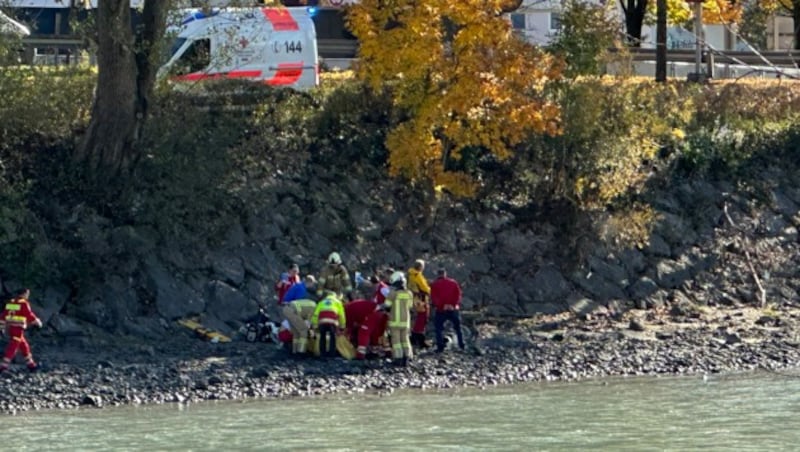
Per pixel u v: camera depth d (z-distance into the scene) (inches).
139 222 4781.0
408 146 5093.5
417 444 3191.4
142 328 4466.0
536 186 5428.2
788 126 6318.9
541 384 3971.5
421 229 5226.4
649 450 3157.0
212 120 5211.6
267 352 4269.2
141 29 4968.0
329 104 5541.3
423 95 5059.1
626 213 5393.7
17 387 3747.5
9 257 4468.5
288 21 5684.1
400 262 5113.2
